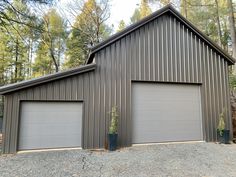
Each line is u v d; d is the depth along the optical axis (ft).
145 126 23.30
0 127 35.06
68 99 21.06
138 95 23.57
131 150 20.49
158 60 24.50
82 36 62.59
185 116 24.86
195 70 25.81
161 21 25.46
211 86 26.14
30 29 31.96
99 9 62.03
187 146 22.24
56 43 64.03
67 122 21.30
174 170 14.42
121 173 13.82
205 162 16.34
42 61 63.41
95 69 22.16
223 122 24.49
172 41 25.48
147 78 23.76
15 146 19.42
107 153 19.33
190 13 53.67
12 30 37.29
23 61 59.06
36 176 13.26
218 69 26.86
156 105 23.99
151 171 14.21
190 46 26.12
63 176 13.24
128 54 23.50
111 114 21.94
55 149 20.70
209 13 52.16
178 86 25.16
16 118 19.71
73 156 18.22
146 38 24.47
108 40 22.65
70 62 63.62
